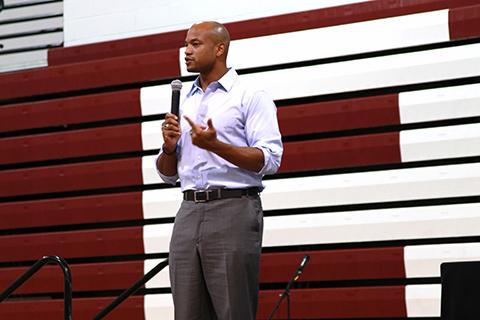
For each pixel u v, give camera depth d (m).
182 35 13.45
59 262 8.05
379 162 11.78
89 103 13.59
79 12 14.38
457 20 11.66
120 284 12.83
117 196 13.12
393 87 12.16
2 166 14.19
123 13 14.06
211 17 13.45
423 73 11.74
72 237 13.21
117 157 13.56
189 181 7.27
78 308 12.87
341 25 12.38
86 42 14.28
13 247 13.52
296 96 12.38
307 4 12.95
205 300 7.21
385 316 11.46
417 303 11.30
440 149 11.48
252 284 7.15
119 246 12.97
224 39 7.54
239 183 7.17
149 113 13.23
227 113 7.37
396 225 11.55
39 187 13.62
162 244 12.76
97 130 13.43
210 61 7.48
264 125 7.31
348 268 11.70
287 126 12.31
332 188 11.95
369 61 12.07
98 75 13.69
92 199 13.24
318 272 11.82
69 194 13.73
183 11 13.66
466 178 11.29
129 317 12.67
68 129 13.96
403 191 11.59
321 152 12.06
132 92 13.36
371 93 12.24
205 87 7.59
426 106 11.64
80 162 13.77
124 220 13.11
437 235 11.34
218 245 7.06
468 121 11.64
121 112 13.40
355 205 12.03
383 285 11.77
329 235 11.86
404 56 11.89
